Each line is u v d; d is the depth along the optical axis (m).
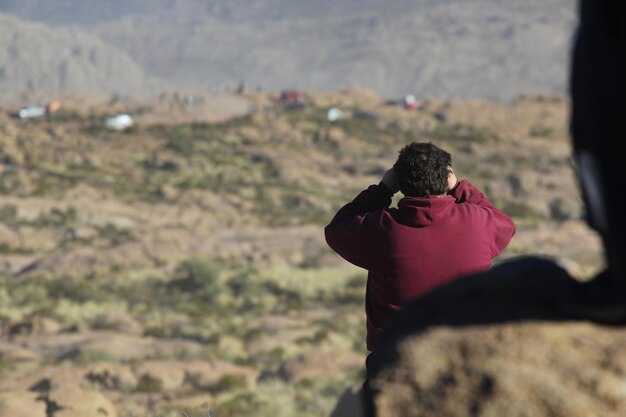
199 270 144.25
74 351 83.31
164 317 113.06
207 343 91.94
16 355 76.75
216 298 132.75
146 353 83.56
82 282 146.25
